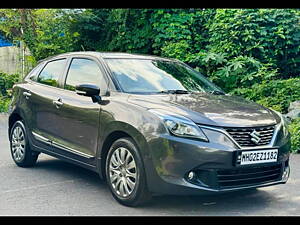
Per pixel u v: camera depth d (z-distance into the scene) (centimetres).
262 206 523
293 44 1174
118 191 521
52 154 640
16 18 1603
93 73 598
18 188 593
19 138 715
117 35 1419
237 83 1161
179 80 616
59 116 614
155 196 552
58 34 1548
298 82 1081
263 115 523
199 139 465
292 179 648
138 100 522
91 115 557
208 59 1148
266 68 1122
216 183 466
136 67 606
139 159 491
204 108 506
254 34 1166
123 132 514
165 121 476
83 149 575
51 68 684
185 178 465
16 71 1688
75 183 620
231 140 472
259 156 485
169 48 1253
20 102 705
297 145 831
